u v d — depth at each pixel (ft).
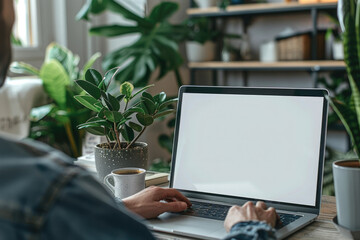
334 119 11.59
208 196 4.23
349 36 3.18
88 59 12.12
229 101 4.30
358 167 3.34
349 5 3.22
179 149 4.44
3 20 1.91
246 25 13.51
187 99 4.50
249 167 4.11
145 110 4.51
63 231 1.60
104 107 4.36
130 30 11.45
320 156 3.85
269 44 12.17
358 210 3.19
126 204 3.71
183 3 13.62
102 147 4.72
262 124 4.12
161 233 3.56
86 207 1.65
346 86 12.38
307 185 3.87
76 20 10.98
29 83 8.85
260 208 3.36
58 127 9.92
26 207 1.56
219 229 3.51
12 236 1.56
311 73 12.94
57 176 1.64
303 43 11.83
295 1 12.27
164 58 11.23
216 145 4.28
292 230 3.45
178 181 4.39
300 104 3.99
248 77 13.88
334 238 3.41
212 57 13.32
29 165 1.63
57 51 9.96
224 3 12.50
